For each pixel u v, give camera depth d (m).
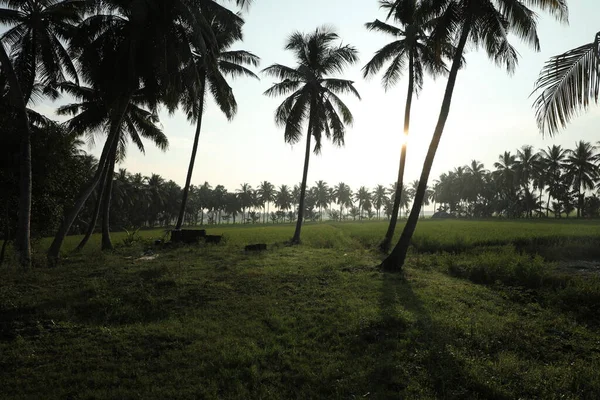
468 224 45.59
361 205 128.38
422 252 18.45
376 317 6.84
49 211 16.27
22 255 12.12
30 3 13.63
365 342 5.79
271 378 4.63
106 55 14.84
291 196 119.62
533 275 9.90
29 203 12.71
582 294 8.07
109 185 21.28
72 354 5.29
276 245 21.39
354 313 7.11
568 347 5.81
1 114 14.20
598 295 7.86
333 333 6.17
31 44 14.22
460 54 12.37
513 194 78.38
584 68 5.29
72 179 17.05
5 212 14.42
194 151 22.94
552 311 7.70
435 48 13.16
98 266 12.53
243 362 5.00
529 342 5.89
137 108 21.64
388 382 4.52
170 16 14.66
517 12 11.62
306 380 4.59
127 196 61.31
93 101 19.70
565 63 5.50
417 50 20.44
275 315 7.11
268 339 5.88
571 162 61.91
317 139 24.73
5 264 11.61
